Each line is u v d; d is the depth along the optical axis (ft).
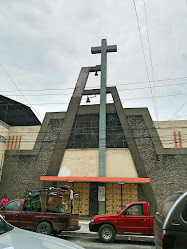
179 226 12.95
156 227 15.57
